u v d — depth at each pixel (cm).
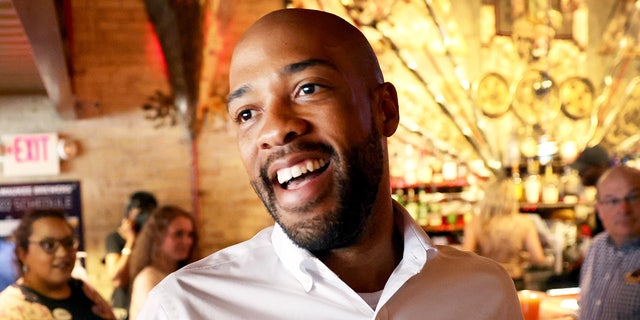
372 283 110
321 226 96
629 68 618
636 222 267
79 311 242
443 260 122
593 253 288
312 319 104
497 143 598
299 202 95
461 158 591
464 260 125
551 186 560
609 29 618
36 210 239
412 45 586
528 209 561
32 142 538
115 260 452
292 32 96
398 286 105
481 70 598
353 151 97
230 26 549
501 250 443
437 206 555
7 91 532
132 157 552
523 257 443
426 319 113
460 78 592
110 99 548
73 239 242
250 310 105
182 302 103
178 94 530
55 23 282
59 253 235
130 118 552
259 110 98
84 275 516
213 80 553
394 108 110
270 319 104
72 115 529
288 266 107
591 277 285
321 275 105
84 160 547
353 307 104
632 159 591
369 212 101
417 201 560
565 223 543
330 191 96
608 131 617
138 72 550
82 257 543
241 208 566
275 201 98
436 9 587
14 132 539
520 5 603
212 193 562
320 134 95
